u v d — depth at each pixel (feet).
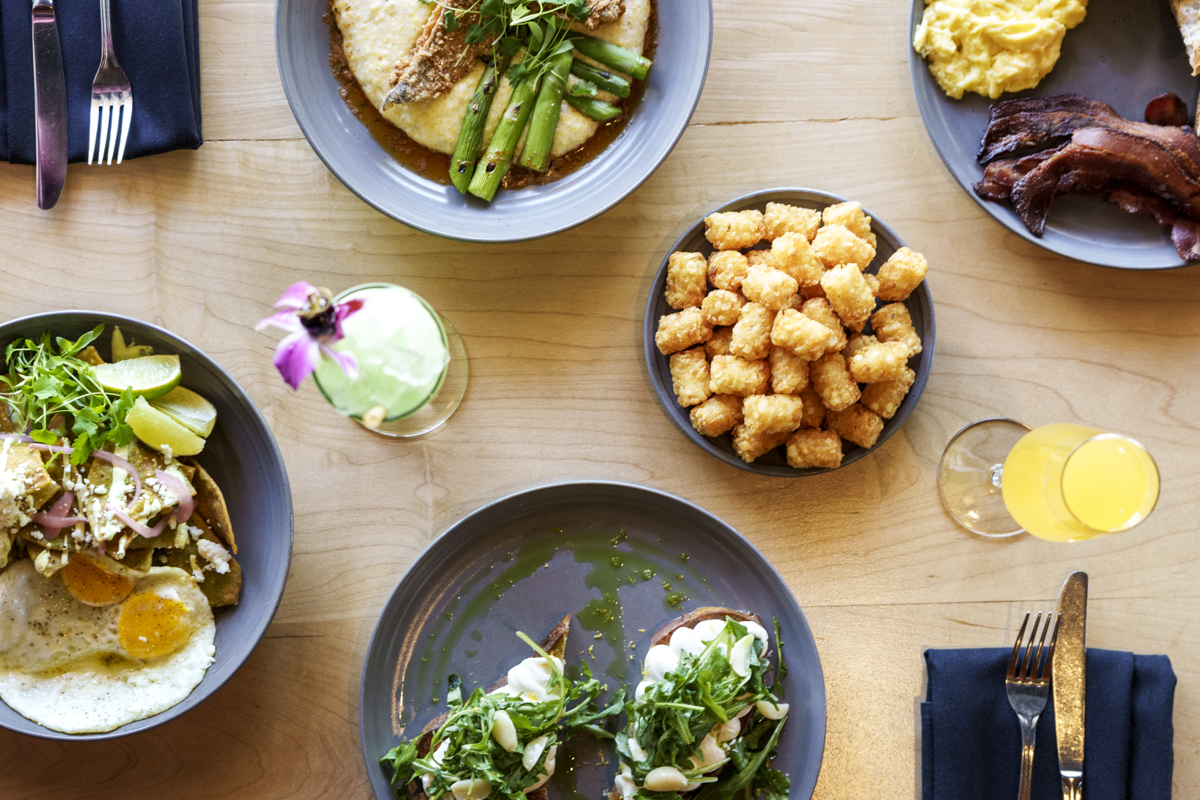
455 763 5.00
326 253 5.69
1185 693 5.58
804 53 5.73
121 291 5.65
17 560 5.10
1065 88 5.60
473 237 5.14
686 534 5.49
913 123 5.74
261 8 5.65
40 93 5.34
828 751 5.58
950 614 5.64
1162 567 5.64
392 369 4.44
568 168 5.51
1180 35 5.53
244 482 5.36
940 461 5.69
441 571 5.42
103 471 4.98
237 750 5.55
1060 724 5.32
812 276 5.16
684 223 5.74
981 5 5.41
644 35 5.38
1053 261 5.74
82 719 4.98
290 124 5.67
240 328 5.66
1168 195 5.26
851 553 5.67
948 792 5.32
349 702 5.57
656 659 5.18
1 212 5.61
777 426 5.09
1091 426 5.70
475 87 5.33
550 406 5.71
